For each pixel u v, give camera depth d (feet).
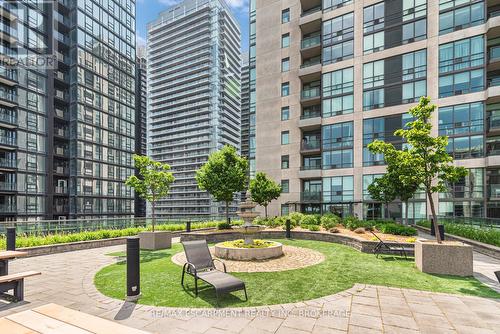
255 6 118.42
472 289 20.16
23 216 111.34
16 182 109.91
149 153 377.09
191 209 316.60
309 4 108.47
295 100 105.40
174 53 380.17
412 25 84.07
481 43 74.74
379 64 88.53
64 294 19.35
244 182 62.64
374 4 90.48
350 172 90.68
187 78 362.12
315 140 100.63
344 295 18.81
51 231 43.93
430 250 24.91
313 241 47.16
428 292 19.51
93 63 143.02
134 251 18.30
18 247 34.99
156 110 379.96
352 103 92.12
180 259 31.37
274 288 20.30
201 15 364.79
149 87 392.88
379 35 89.10
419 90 81.76
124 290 19.97
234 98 379.76
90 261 31.45
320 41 102.73
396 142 84.12
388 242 34.19
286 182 104.06
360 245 36.76
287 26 109.60
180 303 17.29
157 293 19.19
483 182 72.02
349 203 89.66
